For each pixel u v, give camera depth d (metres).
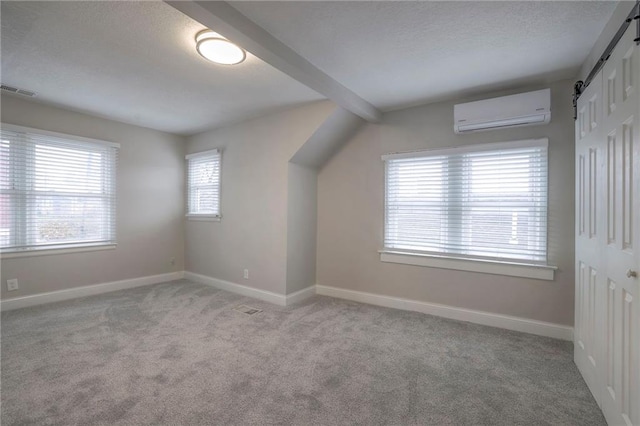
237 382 1.91
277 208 3.57
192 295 3.78
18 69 2.48
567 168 2.57
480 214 2.93
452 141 3.05
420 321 2.96
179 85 2.79
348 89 2.83
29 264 3.29
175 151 4.60
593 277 1.82
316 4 1.68
